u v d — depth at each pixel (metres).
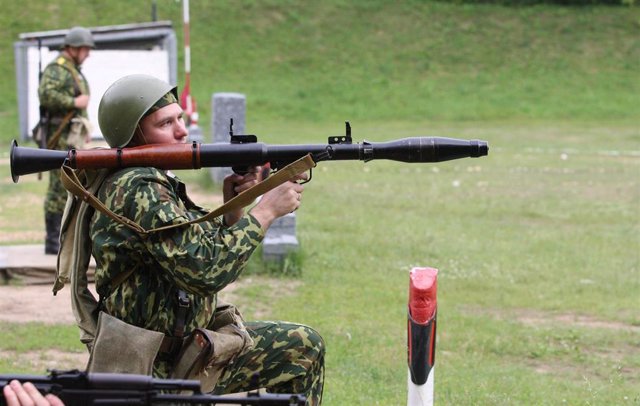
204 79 47.34
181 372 5.13
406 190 22.69
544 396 8.26
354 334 10.23
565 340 10.36
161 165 5.19
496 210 19.80
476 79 49.50
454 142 5.25
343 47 51.31
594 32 53.78
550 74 50.22
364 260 14.29
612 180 24.94
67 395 4.50
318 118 44.12
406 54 51.34
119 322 5.05
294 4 54.03
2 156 29.70
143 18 50.09
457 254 15.02
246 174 5.39
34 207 19.53
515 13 55.09
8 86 43.38
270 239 13.30
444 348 9.95
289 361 5.61
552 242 16.27
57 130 13.03
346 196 21.47
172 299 5.15
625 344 10.36
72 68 13.12
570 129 40.75
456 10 54.94
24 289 12.16
